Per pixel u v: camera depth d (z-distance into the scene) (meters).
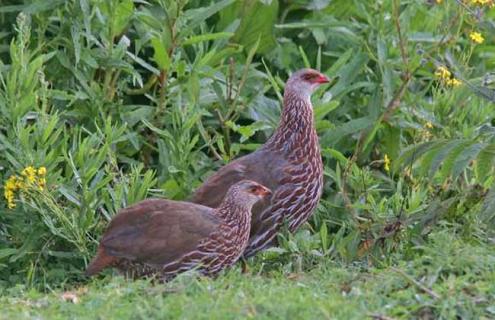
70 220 13.28
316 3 16.64
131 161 14.62
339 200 14.65
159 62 14.47
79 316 10.29
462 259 11.42
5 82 14.10
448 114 15.05
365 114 16.00
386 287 10.91
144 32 15.22
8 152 13.50
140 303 10.39
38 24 14.70
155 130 14.16
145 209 12.61
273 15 16.22
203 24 15.48
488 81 14.25
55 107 14.59
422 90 16.12
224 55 15.12
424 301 10.48
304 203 13.55
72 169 13.16
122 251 12.48
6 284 13.17
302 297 10.27
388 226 13.39
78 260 13.48
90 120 14.57
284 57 16.39
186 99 14.89
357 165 15.39
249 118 15.16
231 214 12.70
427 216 13.30
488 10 16.11
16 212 13.39
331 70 15.27
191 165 14.52
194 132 15.11
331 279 11.47
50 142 13.27
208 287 10.73
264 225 13.34
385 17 15.91
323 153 15.02
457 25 16.00
